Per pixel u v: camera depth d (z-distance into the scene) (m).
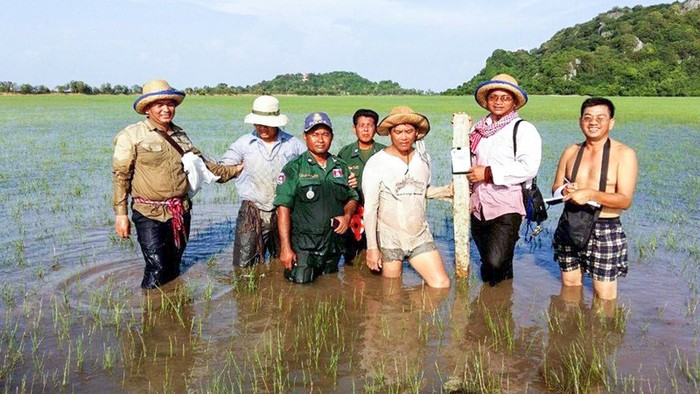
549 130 24.67
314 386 4.23
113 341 4.98
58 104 50.09
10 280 6.46
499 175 6.14
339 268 7.19
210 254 7.68
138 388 4.20
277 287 6.46
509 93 6.18
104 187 11.96
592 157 5.86
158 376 4.38
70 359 4.63
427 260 6.45
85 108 43.38
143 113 6.35
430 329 5.28
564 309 5.71
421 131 6.41
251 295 6.17
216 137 22.05
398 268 6.70
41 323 5.33
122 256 7.37
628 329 5.20
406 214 6.45
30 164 14.91
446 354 4.76
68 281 6.47
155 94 6.09
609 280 5.84
